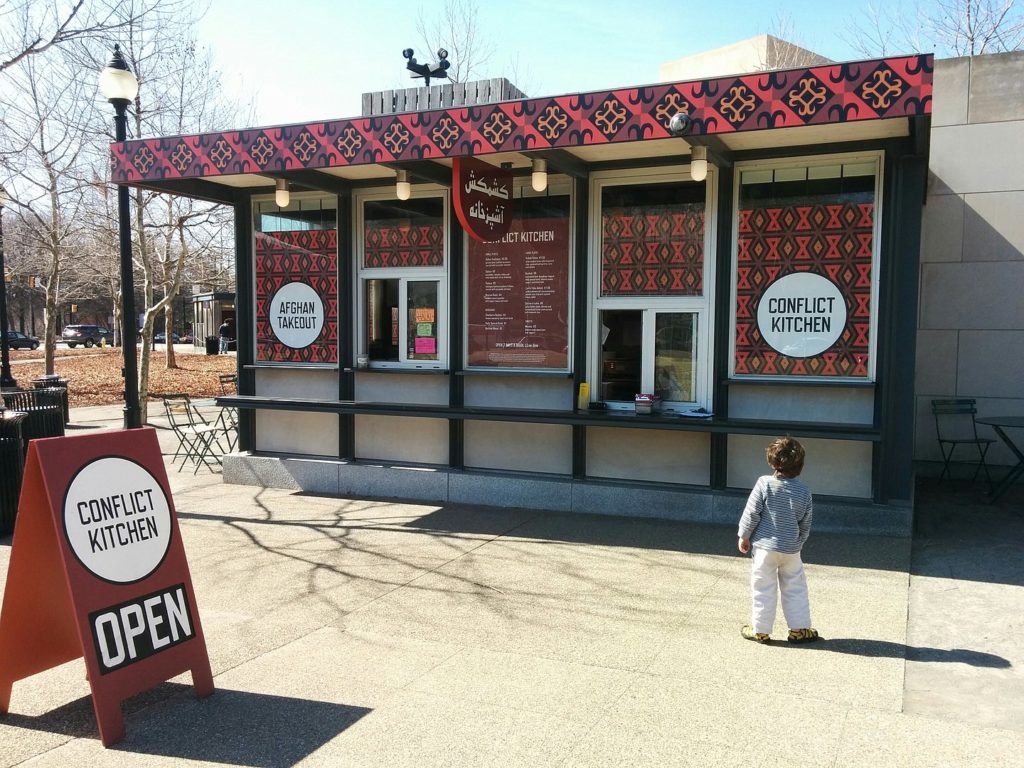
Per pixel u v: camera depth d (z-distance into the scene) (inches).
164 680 158.9
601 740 145.0
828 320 283.9
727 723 151.3
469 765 137.1
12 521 306.2
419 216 349.1
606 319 319.0
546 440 331.0
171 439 553.9
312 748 143.7
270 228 378.3
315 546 279.1
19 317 2721.5
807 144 280.4
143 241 597.0
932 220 376.8
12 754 142.8
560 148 273.3
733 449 302.8
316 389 373.4
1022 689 166.2
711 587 233.8
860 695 163.2
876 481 279.6
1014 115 363.3
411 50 373.4
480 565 256.1
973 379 376.2
